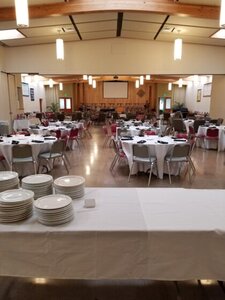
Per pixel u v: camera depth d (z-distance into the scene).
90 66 7.98
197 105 14.30
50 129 6.48
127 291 1.75
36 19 5.71
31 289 1.77
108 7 5.03
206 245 1.31
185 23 6.14
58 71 7.99
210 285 1.81
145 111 16.80
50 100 17.62
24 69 7.96
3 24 5.81
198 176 4.56
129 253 1.32
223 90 8.52
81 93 17.67
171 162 4.32
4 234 1.28
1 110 7.61
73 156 6.10
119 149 4.80
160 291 1.76
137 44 7.86
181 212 1.50
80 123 8.62
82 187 1.70
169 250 1.31
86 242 1.30
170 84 15.75
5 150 4.05
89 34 7.30
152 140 4.53
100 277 1.35
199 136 6.79
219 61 7.93
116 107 17.53
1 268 1.34
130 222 1.37
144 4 5.07
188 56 7.88
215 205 1.61
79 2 5.07
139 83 14.45
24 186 1.63
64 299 1.69
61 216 1.33
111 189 1.86
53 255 1.31
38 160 4.36
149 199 1.69
